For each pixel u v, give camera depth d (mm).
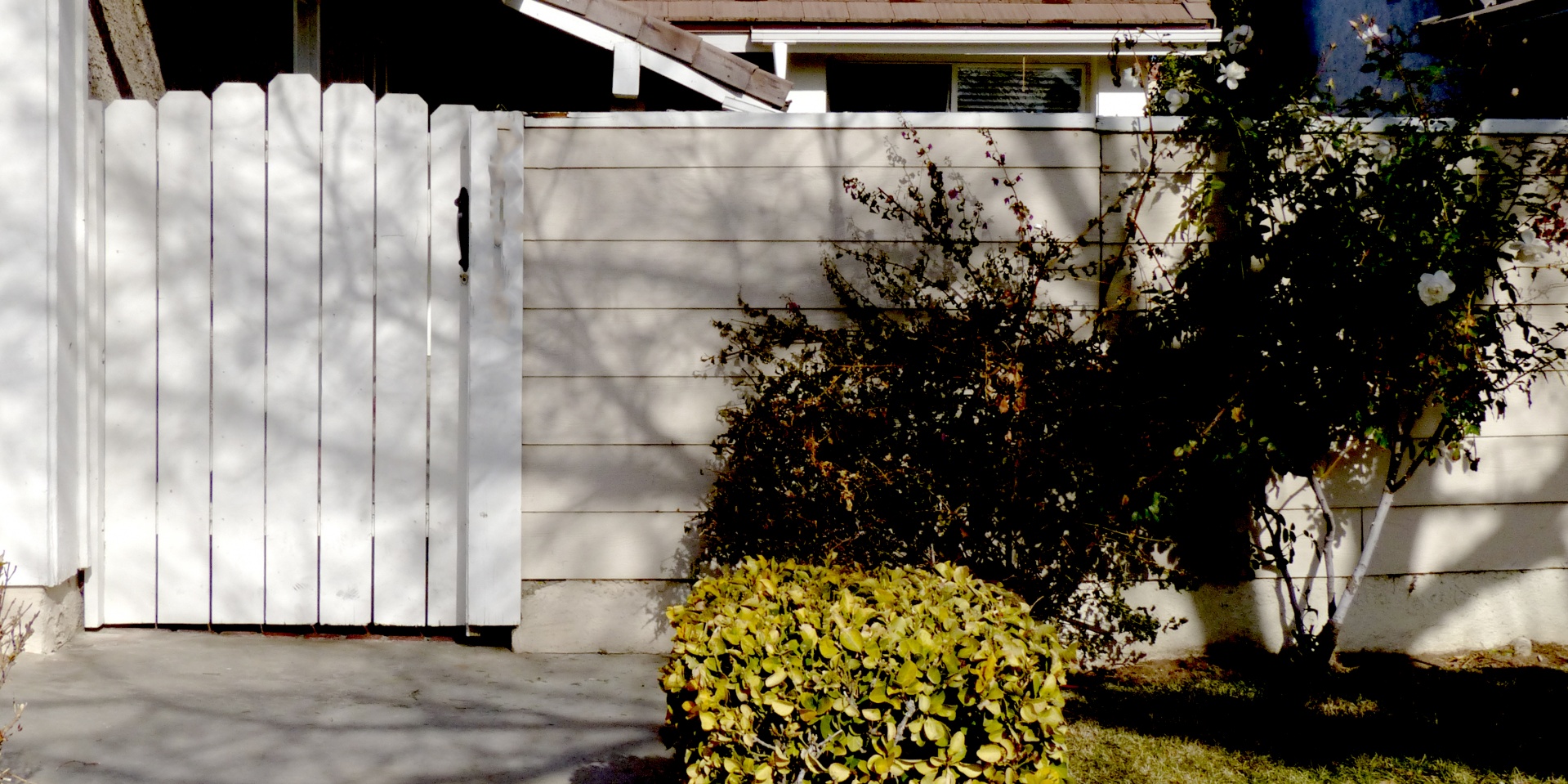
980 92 9883
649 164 4957
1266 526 4859
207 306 4863
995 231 4992
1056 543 4379
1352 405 4539
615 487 4969
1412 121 4848
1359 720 4273
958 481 4277
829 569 3340
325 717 4023
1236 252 4703
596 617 4973
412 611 4949
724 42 9273
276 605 4898
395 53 8273
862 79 9914
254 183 4855
